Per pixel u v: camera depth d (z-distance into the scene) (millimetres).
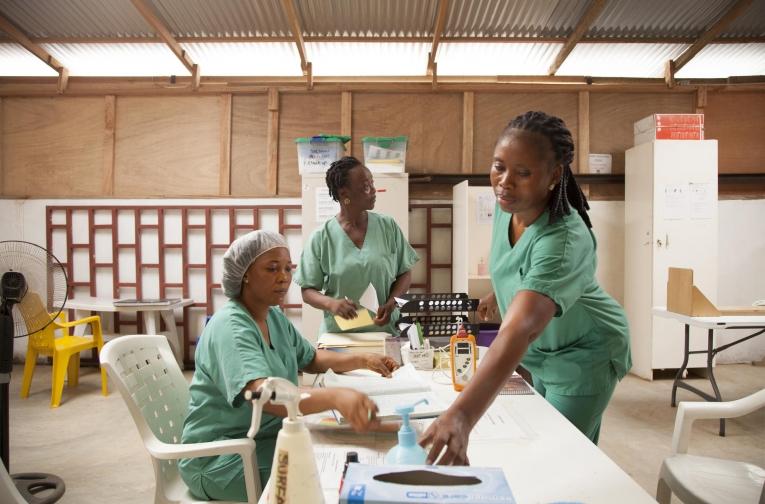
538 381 1607
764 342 4605
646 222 4152
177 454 1250
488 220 4121
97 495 2377
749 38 4289
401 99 4656
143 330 4680
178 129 4676
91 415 3414
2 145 4711
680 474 1404
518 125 1140
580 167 4633
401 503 644
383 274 2400
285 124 4668
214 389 1369
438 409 1215
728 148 4695
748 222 4672
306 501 728
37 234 4707
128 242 4672
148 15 3904
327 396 1124
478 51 4453
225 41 4348
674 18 4125
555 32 4273
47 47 4438
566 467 967
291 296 4633
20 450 2865
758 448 2795
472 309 2012
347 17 4129
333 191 2346
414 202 4617
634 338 4336
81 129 4695
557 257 1122
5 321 2121
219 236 4648
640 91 4668
